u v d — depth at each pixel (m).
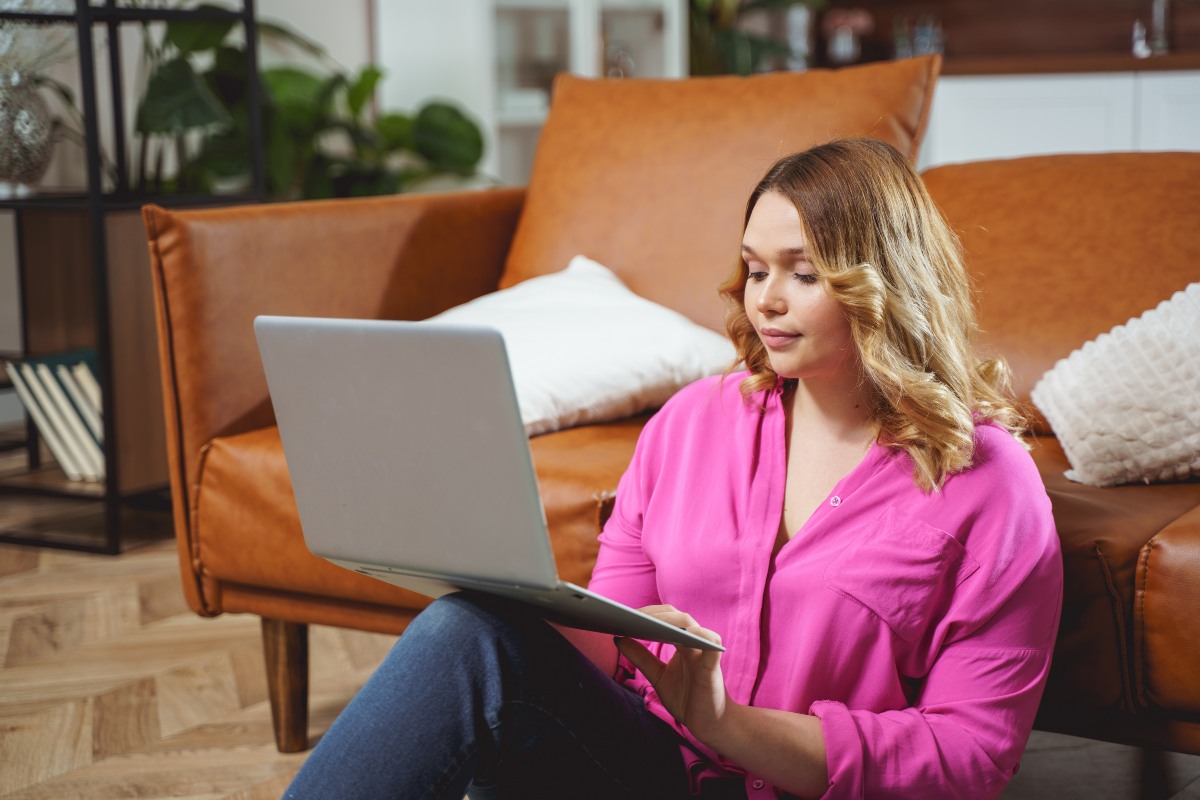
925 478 1.13
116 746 1.99
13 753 1.96
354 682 2.25
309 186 4.12
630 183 2.24
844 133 2.09
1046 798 1.73
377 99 4.61
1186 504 1.49
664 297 2.17
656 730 1.18
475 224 2.38
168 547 3.06
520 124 4.62
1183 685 1.31
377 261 2.19
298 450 1.08
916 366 1.14
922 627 1.13
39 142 3.15
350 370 1.01
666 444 1.28
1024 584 1.13
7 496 3.49
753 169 2.13
